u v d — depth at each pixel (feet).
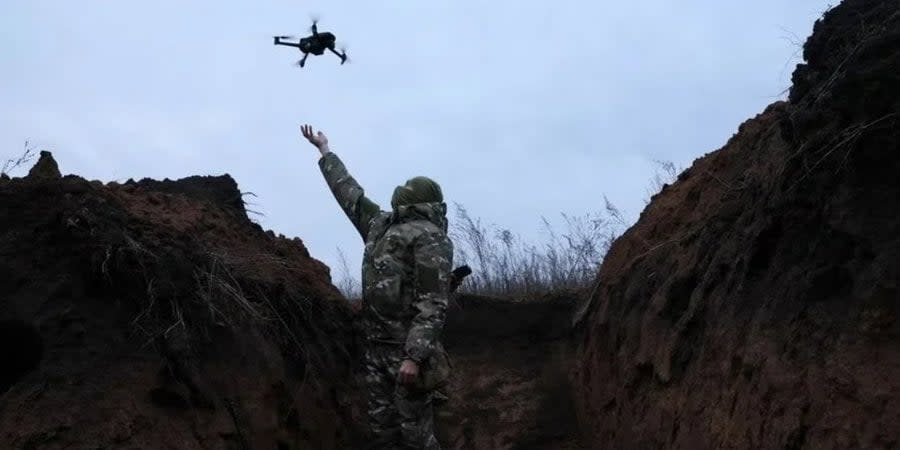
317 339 21.97
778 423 14.67
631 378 22.15
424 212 17.74
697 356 19.19
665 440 19.34
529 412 27.40
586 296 29.35
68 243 16.96
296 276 23.20
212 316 18.06
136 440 15.34
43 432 14.71
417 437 17.40
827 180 16.08
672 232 25.50
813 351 14.75
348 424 21.71
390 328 17.61
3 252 16.60
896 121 14.90
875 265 14.33
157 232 18.72
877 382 13.46
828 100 16.33
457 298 30.89
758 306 17.04
